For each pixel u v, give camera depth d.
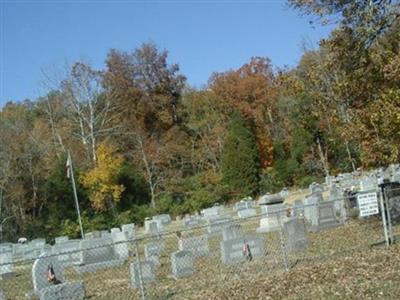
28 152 58.47
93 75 63.28
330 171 59.50
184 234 28.77
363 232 19.62
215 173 61.62
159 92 73.75
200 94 74.38
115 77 71.75
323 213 22.70
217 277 15.12
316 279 12.30
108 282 17.06
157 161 62.97
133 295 14.27
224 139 63.56
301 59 38.50
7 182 55.62
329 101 18.20
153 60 74.31
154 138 69.75
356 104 17.61
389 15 16.50
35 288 15.71
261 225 25.27
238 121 61.31
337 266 13.50
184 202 57.09
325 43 17.62
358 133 17.11
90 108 61.06
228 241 17.44
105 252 20.61
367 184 32.72
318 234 21.09
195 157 66.62
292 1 17.48
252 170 59.12
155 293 14.03
